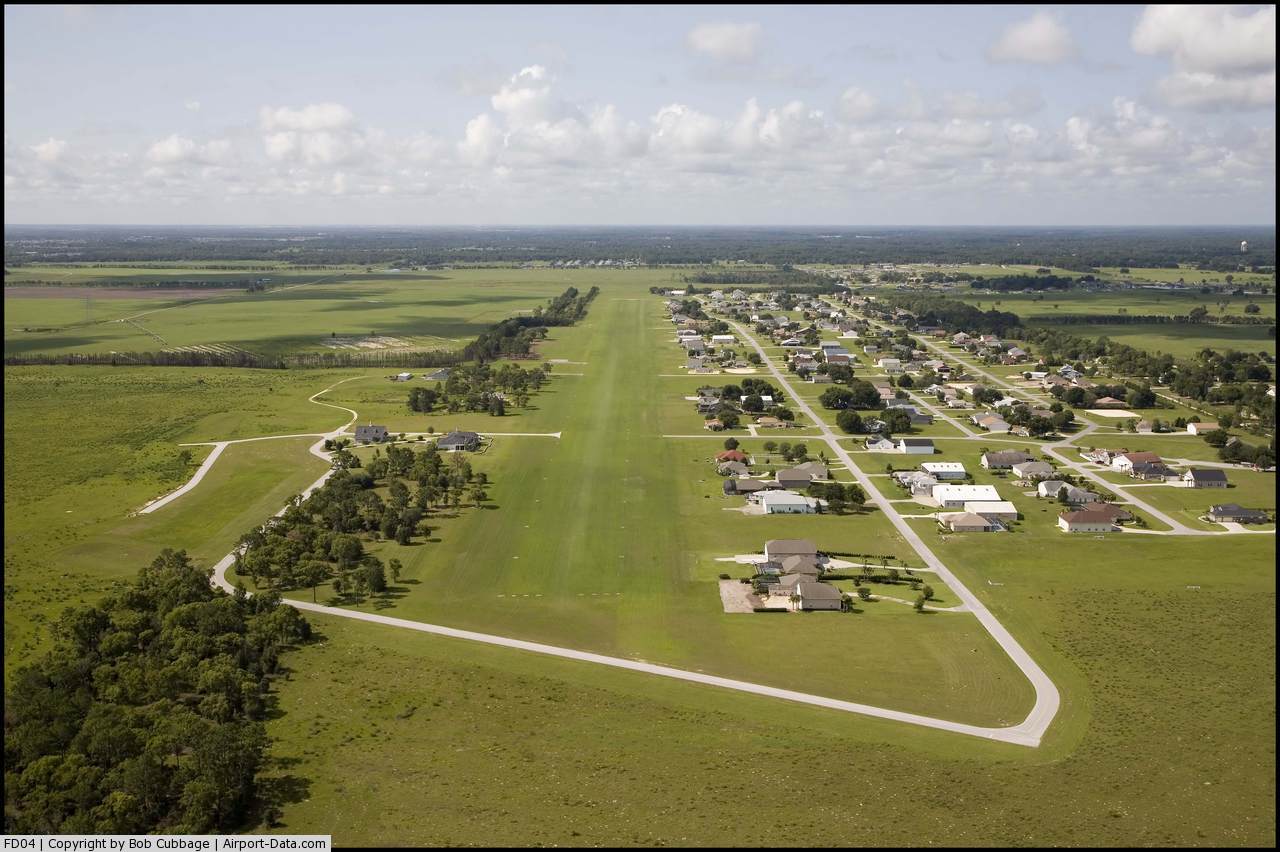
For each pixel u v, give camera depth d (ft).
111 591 430.20
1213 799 279.28
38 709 308.40
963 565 475.31
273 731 316.40
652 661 369.91
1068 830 263.08
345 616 410.52
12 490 587.27
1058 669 363.15
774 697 341.21
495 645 382.83
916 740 311.88
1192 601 428.15
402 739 311.68
